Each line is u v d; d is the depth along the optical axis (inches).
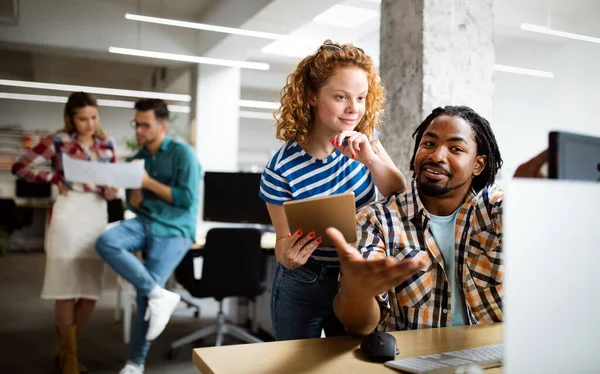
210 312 172.1
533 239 24.2
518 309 23.8
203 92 288.4
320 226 44.4
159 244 113.2
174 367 120.3
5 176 274.4
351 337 44.9
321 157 58.3
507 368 23.6
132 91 319.3
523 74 279.4
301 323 63.1
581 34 239.9
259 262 129.6
